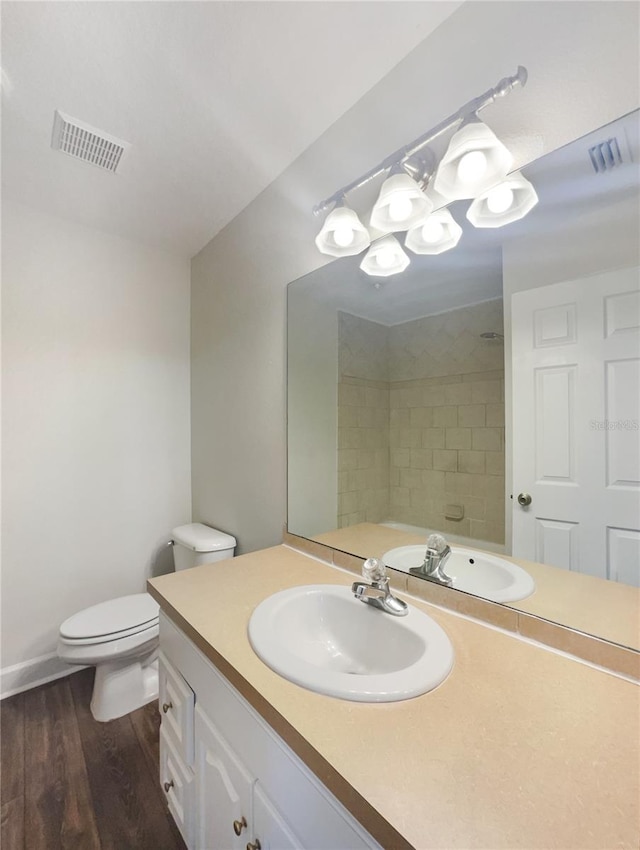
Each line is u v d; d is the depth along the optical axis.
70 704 1.68
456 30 0.94
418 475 1.09
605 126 0.72
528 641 0.80
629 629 0.71
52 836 1.12
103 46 1.04
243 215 1.80
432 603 0.99
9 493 1.77
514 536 0.89
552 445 0.83
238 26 0.99
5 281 1.74
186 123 1.31
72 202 1.76
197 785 0.91
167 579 1.17
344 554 1.27
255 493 1.74
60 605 1.89
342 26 0.98
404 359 1.13
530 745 0.54
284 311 1.57
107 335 2.04
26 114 1.26
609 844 0.41
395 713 0.60
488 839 0.41
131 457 2.12
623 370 0.73
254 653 0.77
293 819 0.60
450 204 0.99
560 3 0.77
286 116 1.28
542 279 0.84
